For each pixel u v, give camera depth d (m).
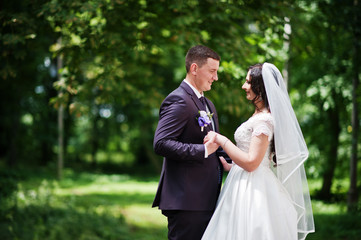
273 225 2.75
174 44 6.18
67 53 5.17
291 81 9.98
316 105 10.61
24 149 19.81
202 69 2.96
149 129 20.98
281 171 2.89
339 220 6.79
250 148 2.75
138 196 11.76
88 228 6.80
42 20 4.94
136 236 6.80
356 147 7.54
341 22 6.31
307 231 2.97
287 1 5.18
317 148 10.83
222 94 5.77
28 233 5.85
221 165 3.26
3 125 17.44
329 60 8.33
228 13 5.07
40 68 15.74
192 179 2.93
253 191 2.80
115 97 6.87
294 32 5.44
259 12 4.87
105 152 27.50
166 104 2.90
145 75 7.52
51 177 15.27
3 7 5.24
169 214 2.99
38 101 17.92
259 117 2.80
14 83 11.25
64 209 7.65
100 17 5.13
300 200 2.93
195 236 2.91
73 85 5.40
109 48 5.35
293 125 2.88
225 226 2.83
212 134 2.82
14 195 7.19
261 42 5.52
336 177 11.22
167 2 4.93
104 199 10.52
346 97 8.63
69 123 21.56
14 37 4.59
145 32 5.19
